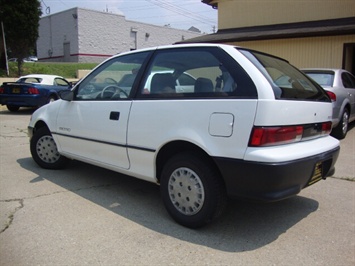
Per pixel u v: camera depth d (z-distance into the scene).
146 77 3.81
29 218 3.55
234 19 16.52
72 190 4.42
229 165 3.00
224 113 3.04
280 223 3.53
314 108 3.38
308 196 4.30
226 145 3.02
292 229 3.40
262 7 15.57
